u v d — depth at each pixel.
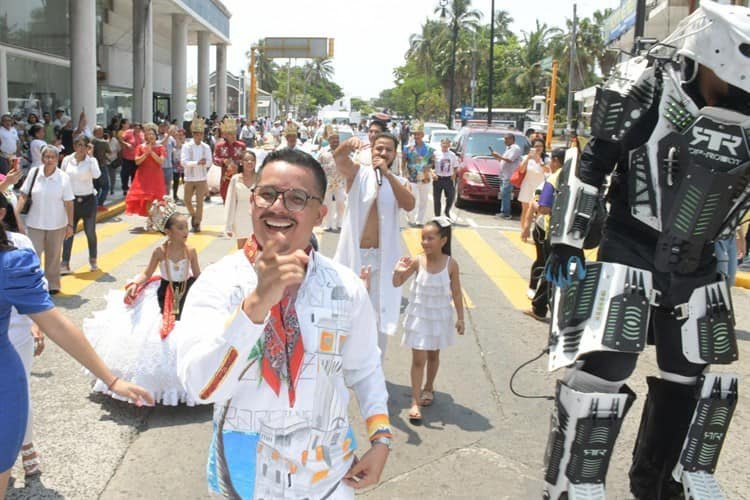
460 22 87.75
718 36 2.91
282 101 126.19
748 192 3.13
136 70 25.36
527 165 13.23
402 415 5.27
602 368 3.25
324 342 2.21
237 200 9.10
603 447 3.14
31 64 20.86
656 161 3.13
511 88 86.25
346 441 2.30
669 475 3.54
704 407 3.27
